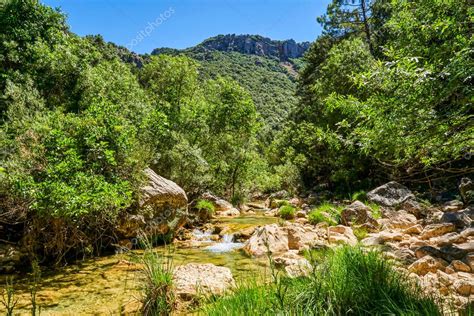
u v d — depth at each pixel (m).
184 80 25.05
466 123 3.94
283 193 25.69
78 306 5.00
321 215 12.19
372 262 3.71
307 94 30.81
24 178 7.20
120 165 9.08
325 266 3.62
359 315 3.03
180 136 17.25
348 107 4.86
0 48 13.20
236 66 120.06
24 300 5.27
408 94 3.69
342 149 16.42
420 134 4.12
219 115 24.80
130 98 14.91
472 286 4.19
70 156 7.65
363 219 10.86
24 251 7.29
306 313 2.99
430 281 4.55
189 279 5.22
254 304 3.19
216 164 23.05
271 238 8.61
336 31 28.64
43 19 15.32
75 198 6.91
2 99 10.97
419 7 4.98
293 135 27.56
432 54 4.57
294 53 173.75
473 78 3.53
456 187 14.27
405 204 12.70
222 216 16.72
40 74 13.20
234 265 7.21
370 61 16.41
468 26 4.28
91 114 9.25
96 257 8.12
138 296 5.20
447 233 8.02
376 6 23.95
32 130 8.33
